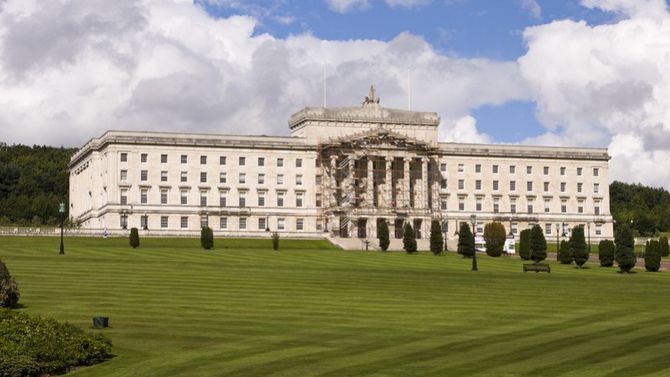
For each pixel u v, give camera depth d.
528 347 50.16
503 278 93.25
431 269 109.69
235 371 43.94
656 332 55.72
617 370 42.91
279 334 54.50
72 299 67.31
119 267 93.50
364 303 69.19
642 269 129.88
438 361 46.09
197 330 55.47
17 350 44.91
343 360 46.47
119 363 46.53
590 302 72.38
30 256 108.31
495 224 155.38
